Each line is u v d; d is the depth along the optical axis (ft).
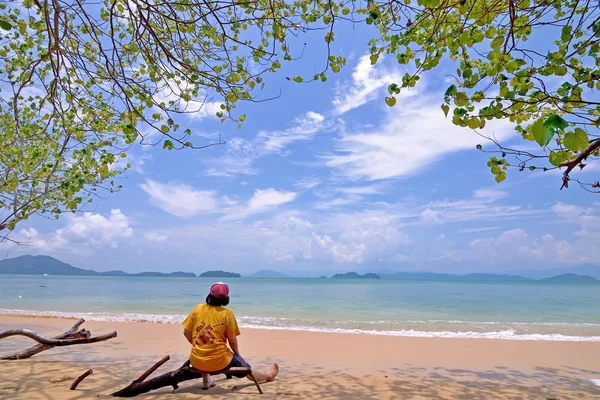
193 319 15.85
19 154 20.83
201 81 14.67
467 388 18.57
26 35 14.76
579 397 17.28
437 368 23.40
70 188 20.83
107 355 25.26
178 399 14.80
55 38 11.52
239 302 88.94
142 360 23.58
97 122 18.10
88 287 160.04
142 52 13.74
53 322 43.73
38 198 21.27
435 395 17.11
